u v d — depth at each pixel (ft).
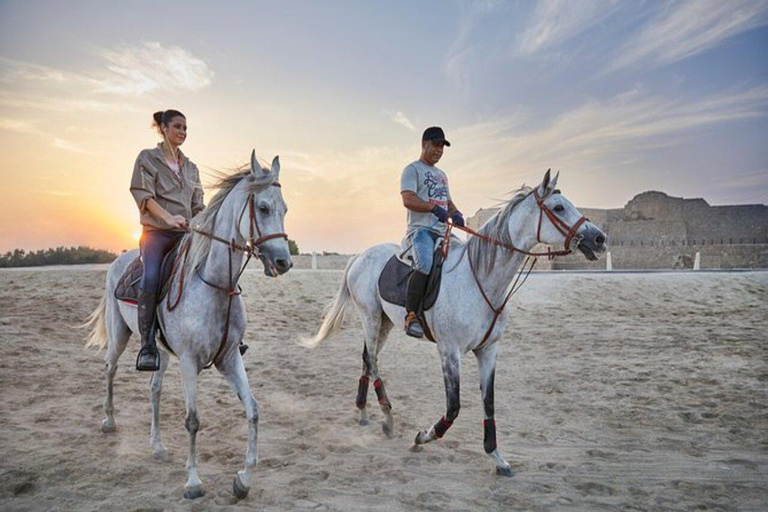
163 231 13.64
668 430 17.08
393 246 18.70
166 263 13.15
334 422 17.99
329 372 25.99
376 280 17.85
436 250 15.39
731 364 26.14
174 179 13.92
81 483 12.55
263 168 12.28
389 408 16.76
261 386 22.97
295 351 31.17
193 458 12.17
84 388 21.21
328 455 14.83
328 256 84.99
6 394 19.77
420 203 15.35
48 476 12.82
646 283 53.52
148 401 19.88
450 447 15.57
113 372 15.96
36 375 22.50
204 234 12.65
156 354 12.69
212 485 12.59
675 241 148.97
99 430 16.42
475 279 14.16
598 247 13.00
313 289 49.14
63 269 50.03
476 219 125.49
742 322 40.09
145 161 13.43
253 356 29.58
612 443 15.98
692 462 14.43
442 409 19.79
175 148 14.05
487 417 13.97
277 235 11.73
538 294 49.98
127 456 14.34
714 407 19.33
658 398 20.68
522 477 13.42
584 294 50.42
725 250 131.23
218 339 12.46
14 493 11.96
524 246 13.74
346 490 12.41
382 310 17.93
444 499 11.98
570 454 15.10
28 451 14.39
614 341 33.50
